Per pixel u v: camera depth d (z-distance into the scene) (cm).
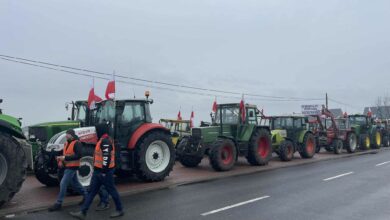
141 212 739
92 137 957
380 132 2652
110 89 1105
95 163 705
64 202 820
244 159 1781
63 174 830
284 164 1565
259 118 1586
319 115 2211
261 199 859
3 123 764
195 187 1027
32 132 1342
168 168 1128
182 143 1474
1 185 747
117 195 709
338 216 707
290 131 1814
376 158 1838
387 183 1067
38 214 729
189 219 688
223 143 1345
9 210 748
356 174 1253
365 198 864
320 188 995
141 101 1130
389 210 751
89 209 766
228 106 1533
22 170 779
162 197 888
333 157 1878
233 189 990
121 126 1078
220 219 688
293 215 716
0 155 752
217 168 1334
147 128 1092
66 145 794
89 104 1218
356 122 2505
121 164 1056
